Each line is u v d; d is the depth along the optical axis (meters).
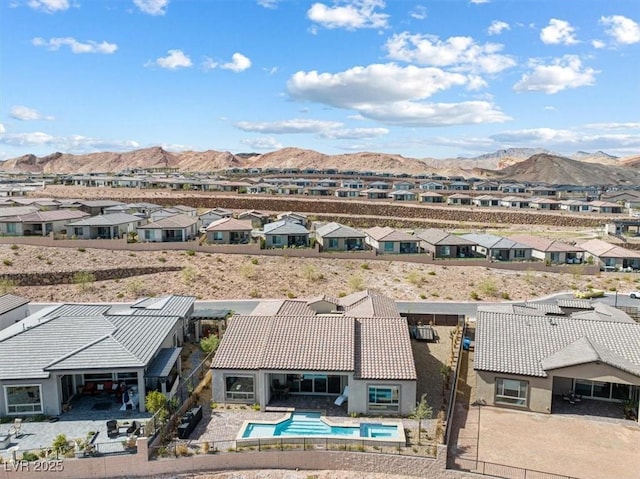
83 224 72.19
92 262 63.38
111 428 27.88
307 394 34.31
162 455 26.70
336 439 27.94
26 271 58.91
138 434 27.59
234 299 57.22
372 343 34.25
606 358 32.22
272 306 43.59
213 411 32.16
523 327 36.94
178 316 39.72
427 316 48.91
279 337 34.62
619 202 138.38
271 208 116.38
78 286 58.16
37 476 25.44
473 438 29.59
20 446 27.03
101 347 31.77
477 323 37.72
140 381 30.47
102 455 26.06
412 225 106.62
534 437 29.84
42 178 173.50
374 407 31.73
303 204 116.69
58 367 29.91
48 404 30.17
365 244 78.69
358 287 61.41
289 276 64.06
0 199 99.06
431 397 34.12
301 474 26.75
